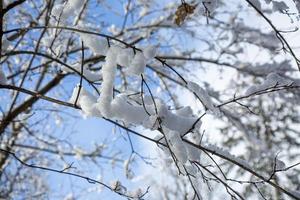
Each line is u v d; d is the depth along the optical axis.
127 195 2.70
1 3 2.48
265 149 5.67
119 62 2.25
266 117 5.66
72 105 2.37
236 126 5.99
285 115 6.29
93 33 2.29
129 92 2.92
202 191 2.80
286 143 7.23
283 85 2.62
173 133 2.34
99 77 2.87
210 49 6.34
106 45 2.34
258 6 2.65
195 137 3.12
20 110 5.09
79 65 3.31
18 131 5.86
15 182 7.43
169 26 6.34
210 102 2.41
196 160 2.52
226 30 6.19
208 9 2.68
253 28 6.05
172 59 6.35
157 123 2.34
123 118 2.28
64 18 2.66
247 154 5.78
